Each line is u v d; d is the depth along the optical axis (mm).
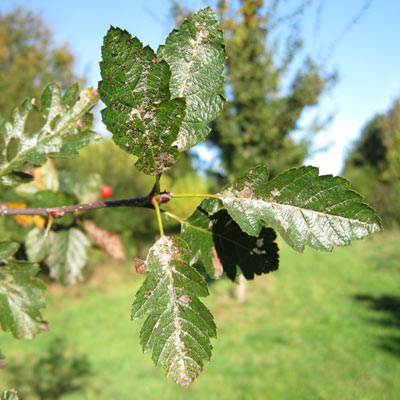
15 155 898
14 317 936
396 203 20719
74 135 915
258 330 7465
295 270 12227
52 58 14000
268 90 7832
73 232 1495
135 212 7414
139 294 613
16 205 1425
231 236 756
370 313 8312
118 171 9008
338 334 7145
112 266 11305
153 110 605
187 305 615
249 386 5266
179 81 669
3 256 944
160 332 603
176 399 4914
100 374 5582
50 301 8852
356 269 12453
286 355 6297
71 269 1466
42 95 918
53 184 1503
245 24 7680
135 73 581
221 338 7086
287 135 8430
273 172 8305
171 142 636
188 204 8891
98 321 7805
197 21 674
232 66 7746
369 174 29672
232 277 749
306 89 7871
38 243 1425
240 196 676
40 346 6543
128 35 560
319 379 5441
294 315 8359
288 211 655
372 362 5930
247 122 7973
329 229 634
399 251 14578
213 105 667
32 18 14289
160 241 644
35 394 4914
